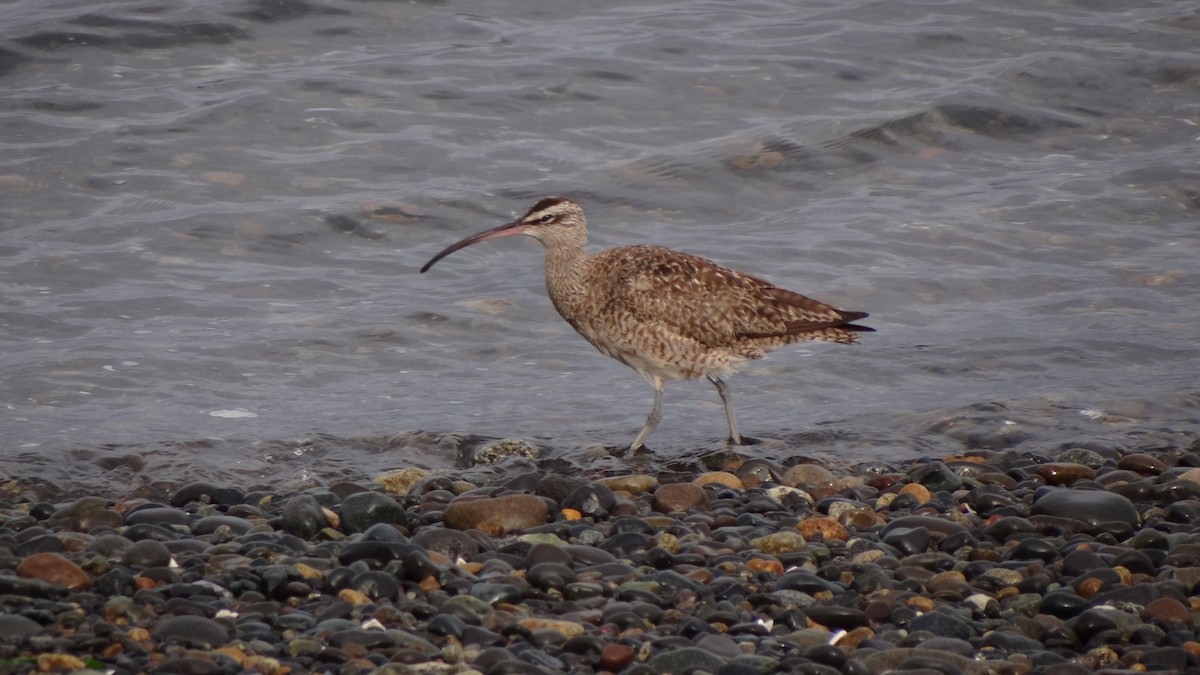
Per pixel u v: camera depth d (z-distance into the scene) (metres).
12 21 24.75
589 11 27.38
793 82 25.16
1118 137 24.59
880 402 16.30
